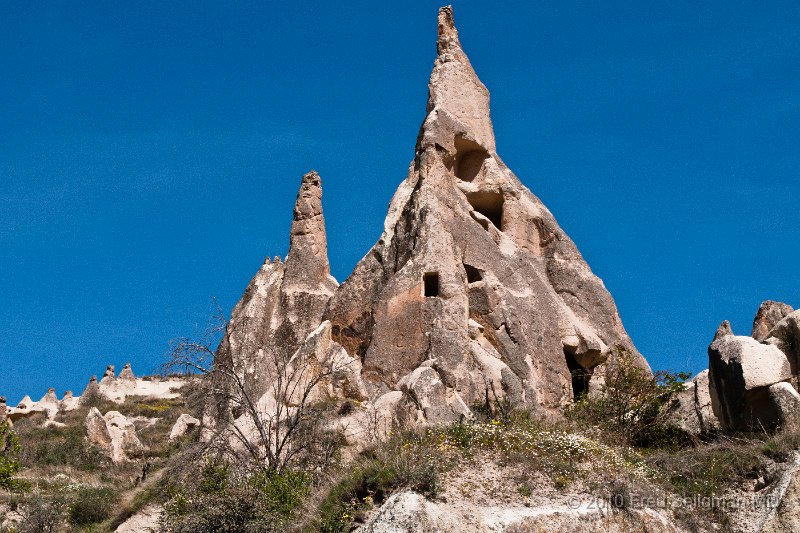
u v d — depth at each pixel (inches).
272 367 1337.4
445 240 1232.2
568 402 1192.2
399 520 724.0
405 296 1194.0
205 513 882.1
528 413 1048.8
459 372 1129.4
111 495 1222.3
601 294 1343.5
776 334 949.8
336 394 1154.0
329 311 1261.1
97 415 1631.4
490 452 853.8
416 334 1170.0
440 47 1502.2
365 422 1053.2
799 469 789.9
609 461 859.4
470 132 1397.6
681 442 975.6
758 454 835.4
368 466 840.9
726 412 905.5
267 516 858.8
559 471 827.4
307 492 890.7
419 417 1036.5
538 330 1248.2
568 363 1300.4
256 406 1129.4
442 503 767.7
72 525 1175.0
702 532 789.9
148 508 1114.7
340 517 794.2
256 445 1039.6
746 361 887.7
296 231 1509.6
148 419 2027.6
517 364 1187.9
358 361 1195.3
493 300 1218.6
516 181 1446.9
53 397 2353.6
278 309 1455.5
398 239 1266.0
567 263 1359.5
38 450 1601.9
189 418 1654.8
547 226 1385.3
